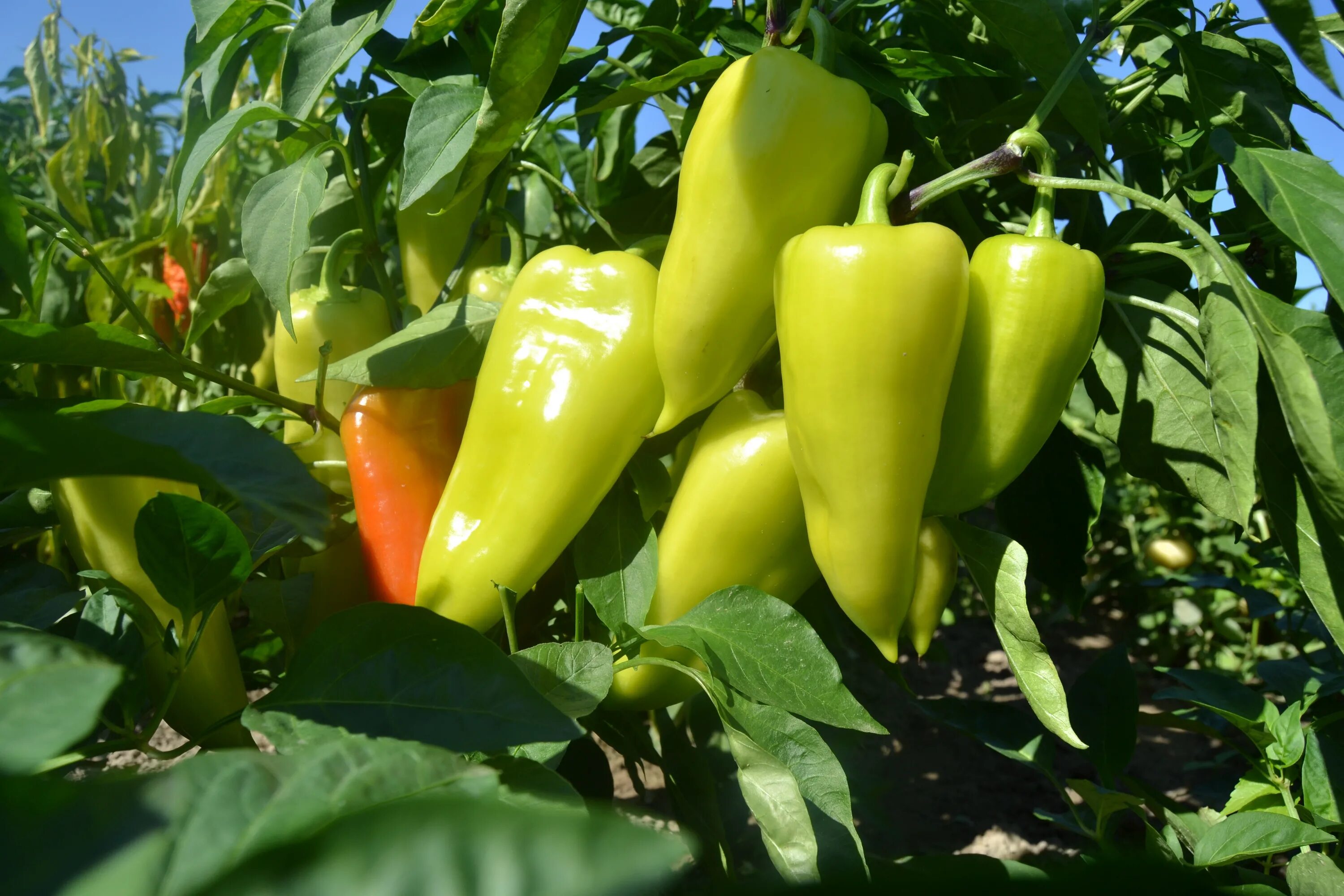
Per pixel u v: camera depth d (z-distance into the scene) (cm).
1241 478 91
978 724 137
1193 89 116
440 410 112
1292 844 98
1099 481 132
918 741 236
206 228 215
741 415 99
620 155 159
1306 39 92
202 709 93
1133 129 128
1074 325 85
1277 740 117
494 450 96
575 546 100
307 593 110
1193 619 337
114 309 181
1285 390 80
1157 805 125
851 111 88
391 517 105
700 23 134
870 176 88
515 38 87
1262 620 318
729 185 86
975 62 129
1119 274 123
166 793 42
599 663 83
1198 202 129
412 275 126
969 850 184
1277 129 114
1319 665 163
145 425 63
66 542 98
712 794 118
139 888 36
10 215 72
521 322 97
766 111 85
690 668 91
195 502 71
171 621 83
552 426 93
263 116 105
